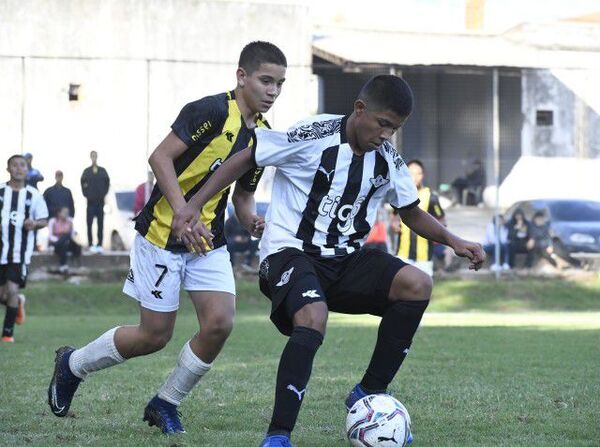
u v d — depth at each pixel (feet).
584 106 239.30
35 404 58.75
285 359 42.06
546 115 239.30
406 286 45.55
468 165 232.73
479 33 290.56
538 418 53.93
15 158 112.68
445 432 49.49
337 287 46.73
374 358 46.62
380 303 46.68
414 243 127.03
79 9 232.32
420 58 247.09
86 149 222.69
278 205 46.34
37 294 183.83
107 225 204.03
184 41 238.48
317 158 45.09
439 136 236.22
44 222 112.78
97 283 196.13
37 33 230.07
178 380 49.29
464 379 72.79
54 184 208.13
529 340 110.73
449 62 243.60
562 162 239.09
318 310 42.86
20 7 229.25
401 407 44.96
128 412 56.13
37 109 219.61
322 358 89.25
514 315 175.52
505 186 235.20
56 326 139.03
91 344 50.75
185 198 49.21
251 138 49.57
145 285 49.08
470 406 58.54
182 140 47.80
